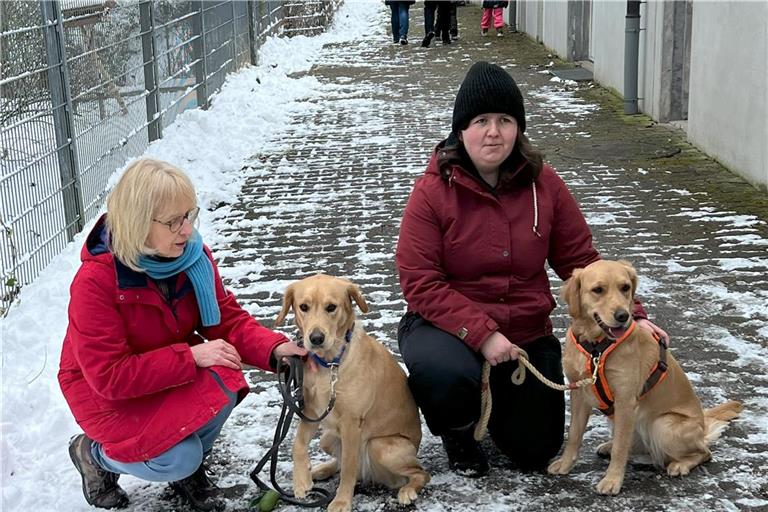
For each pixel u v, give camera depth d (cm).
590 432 385
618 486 330
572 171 852
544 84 1348
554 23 1653
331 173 878
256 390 434
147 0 902
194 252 316
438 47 1845
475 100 328
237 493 342
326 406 313
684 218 694
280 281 592
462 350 334
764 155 750
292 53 1739
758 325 488
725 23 826
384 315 526
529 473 350
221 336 342
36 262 569
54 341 484
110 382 296
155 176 294
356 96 1295
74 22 678
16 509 331
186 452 308
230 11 1377
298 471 324
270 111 1176
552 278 587
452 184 344
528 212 347
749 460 351
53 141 611
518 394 343
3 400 406
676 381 338
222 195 795
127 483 349
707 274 571
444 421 337
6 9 543
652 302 527
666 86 1034
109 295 301
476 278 349
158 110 930
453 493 335
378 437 329
